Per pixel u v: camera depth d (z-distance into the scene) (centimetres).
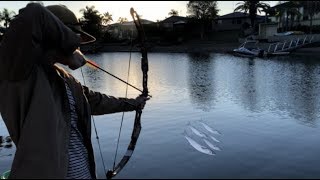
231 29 8719
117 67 2533
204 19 8138
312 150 946
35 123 240
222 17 8788
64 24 264
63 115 261
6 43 238
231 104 1628
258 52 4688
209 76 2845
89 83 2005
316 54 4666
